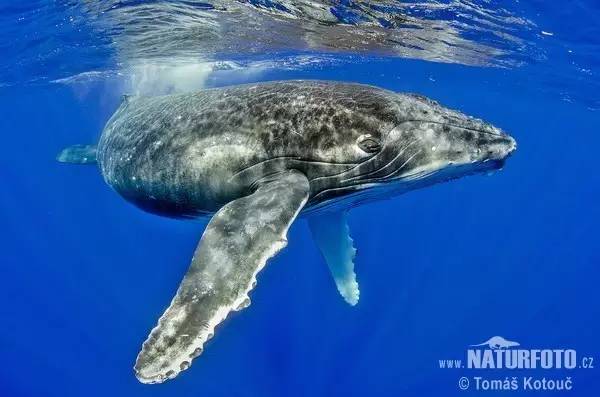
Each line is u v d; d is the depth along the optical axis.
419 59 17.17
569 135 30.75
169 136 7.27
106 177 8.99
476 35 13.86
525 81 19.67
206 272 4.88
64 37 13.62
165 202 7.74
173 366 4.50
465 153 6.53
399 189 7.17
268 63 16.97
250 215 5.39
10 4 11.77
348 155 6.46
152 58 15.77
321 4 11.55
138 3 11.40
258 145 6.59
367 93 6.75
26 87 20.20
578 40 13.41
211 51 15.25
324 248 8.60
